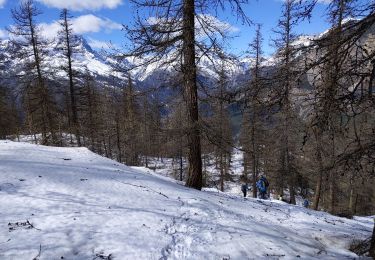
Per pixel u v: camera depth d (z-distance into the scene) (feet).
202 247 22.45
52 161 42.75
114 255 19.36
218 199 40.60
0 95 111.75
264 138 86.74
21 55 95.40
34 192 28.86
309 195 124.06
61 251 18.94
